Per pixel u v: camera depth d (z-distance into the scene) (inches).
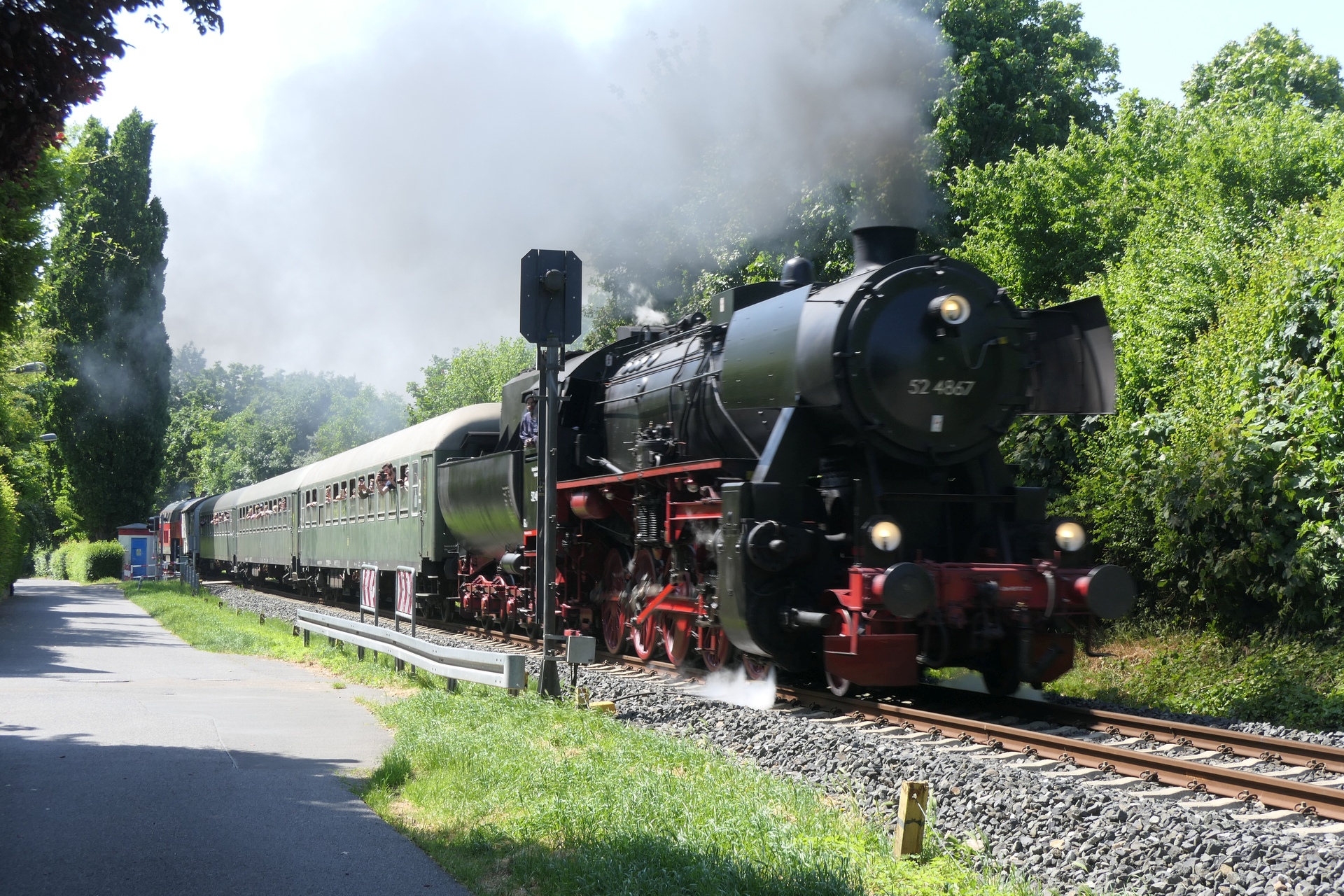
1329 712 364.2
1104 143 951.0
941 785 247.0
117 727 348.5
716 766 271.9
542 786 253.9
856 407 363.6
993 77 972.6
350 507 942.4
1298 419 456.8
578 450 571.5
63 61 179.2
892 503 376.5
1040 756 295.1
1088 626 367.9
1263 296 514.0
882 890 186.5
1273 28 1299.2
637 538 479.8
